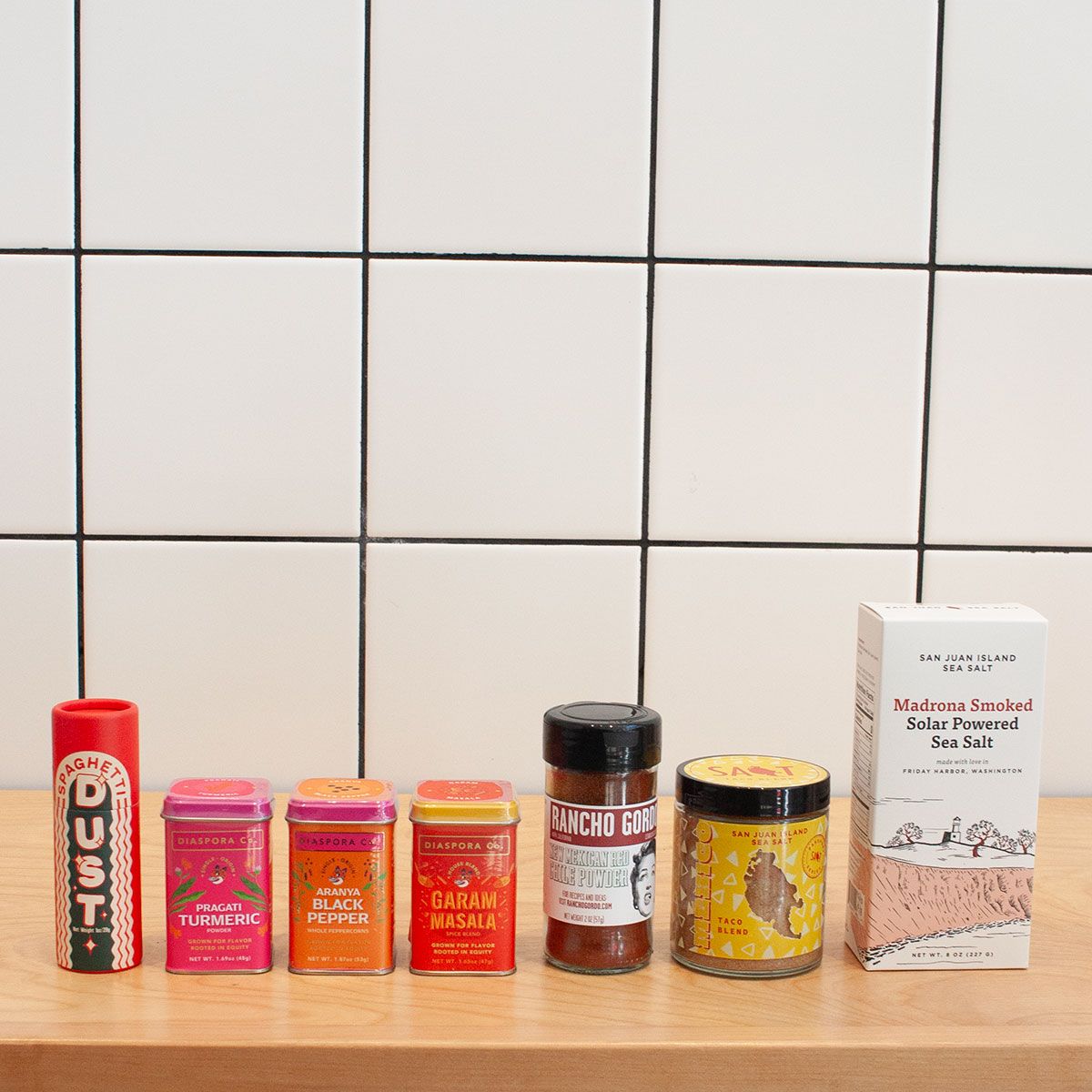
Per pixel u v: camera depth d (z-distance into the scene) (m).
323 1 0.76
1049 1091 0.45
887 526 0.80
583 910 0.51
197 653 0.79
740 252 0.78
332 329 0.78
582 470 0.79
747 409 0.79
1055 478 0.80
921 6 0.77
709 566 0.80
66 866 0.50
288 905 0.56
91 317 0.77
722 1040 0.44
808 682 0.80
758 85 0.77
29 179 0.77
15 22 0.76
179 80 0.76
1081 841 0.70
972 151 0.78
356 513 0.79
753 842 0.51
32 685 0.79
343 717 0.80
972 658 0.52
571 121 0.77
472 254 0.78
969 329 0.79
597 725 0.50
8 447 0.78
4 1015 0.46
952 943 0.52
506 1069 0.44
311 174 0.77
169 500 0.78
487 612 0.79
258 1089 0.44
